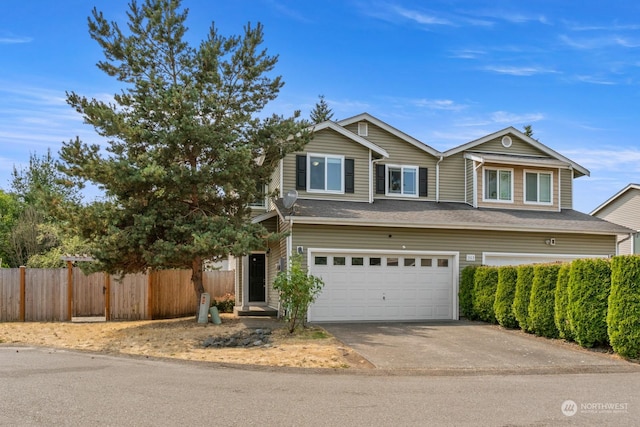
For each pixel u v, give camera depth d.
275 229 17.64
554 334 12.43
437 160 19.88
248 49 15.88
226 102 15.80
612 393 7.24
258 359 9.83
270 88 16.44
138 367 8.98
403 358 10.09
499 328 14.15
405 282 16.25
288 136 15.75
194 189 14.57
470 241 16.84
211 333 13.10
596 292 11.03
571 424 5.58
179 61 15.43
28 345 12.08
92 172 13.45
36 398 6.50
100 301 17.98
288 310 13.24
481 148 20.39
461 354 10.57
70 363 9.38
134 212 14.31
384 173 19.11
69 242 23.50
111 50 14.92
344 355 10.20
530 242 17.39
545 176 20.12
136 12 15.13
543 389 7.51
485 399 6.78
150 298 17.94
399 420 5.68
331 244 15.56
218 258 15.73
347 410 6.09
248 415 5.80
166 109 14.04
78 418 5.58
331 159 17.86
